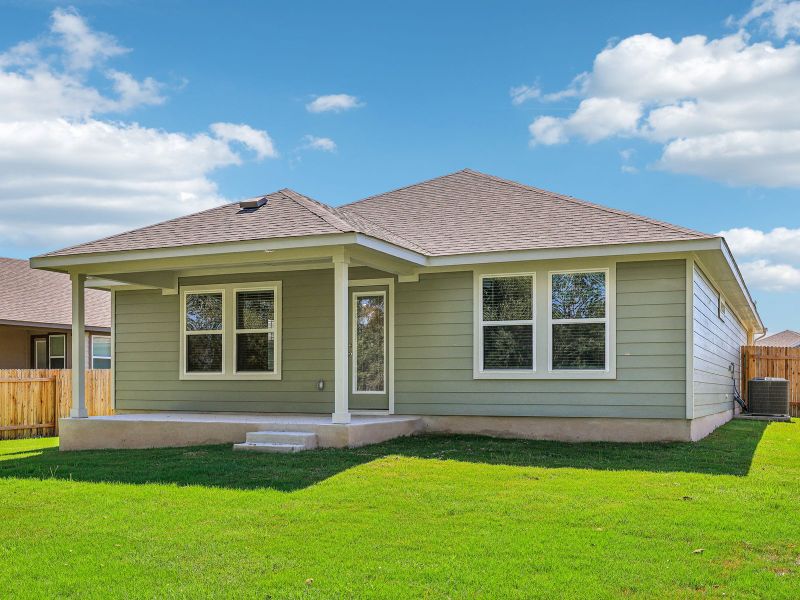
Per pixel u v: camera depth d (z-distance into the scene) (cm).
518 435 1282
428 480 884
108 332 2464
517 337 1288
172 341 1547
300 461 1011
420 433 1327
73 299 1362
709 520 697
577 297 1254
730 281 1502
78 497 820
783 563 582
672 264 1195
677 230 1197
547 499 785
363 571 567
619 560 586
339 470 946
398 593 521
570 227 1301
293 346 1441
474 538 646
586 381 1241
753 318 2325
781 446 1237
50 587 539
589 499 784
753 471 954
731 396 1956
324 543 637
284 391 1441
